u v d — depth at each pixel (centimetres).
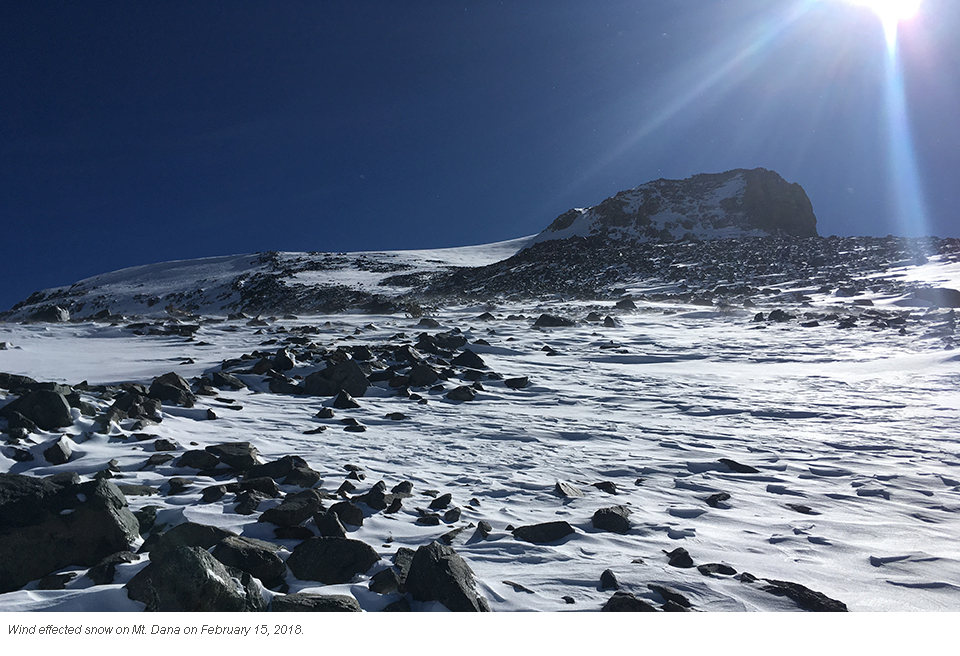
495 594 400
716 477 688
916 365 1418
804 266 4244
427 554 404
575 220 9006
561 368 1516
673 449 812
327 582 416
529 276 5481
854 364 1493
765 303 2967
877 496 621
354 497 567
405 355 1463
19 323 2148
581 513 563
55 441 650
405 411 1027
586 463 741
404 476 662
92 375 1203
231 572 383
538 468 714
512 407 1089
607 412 1058
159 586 357
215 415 889
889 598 408
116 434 723
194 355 1514
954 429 896
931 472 700
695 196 8319
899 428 909
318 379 1141
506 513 559
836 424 944
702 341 1936
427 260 9644
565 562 451
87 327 1966
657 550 479
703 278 4259
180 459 634
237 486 566
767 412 1037
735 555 471
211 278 9156
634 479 682
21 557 408
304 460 661
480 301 3888
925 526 539
